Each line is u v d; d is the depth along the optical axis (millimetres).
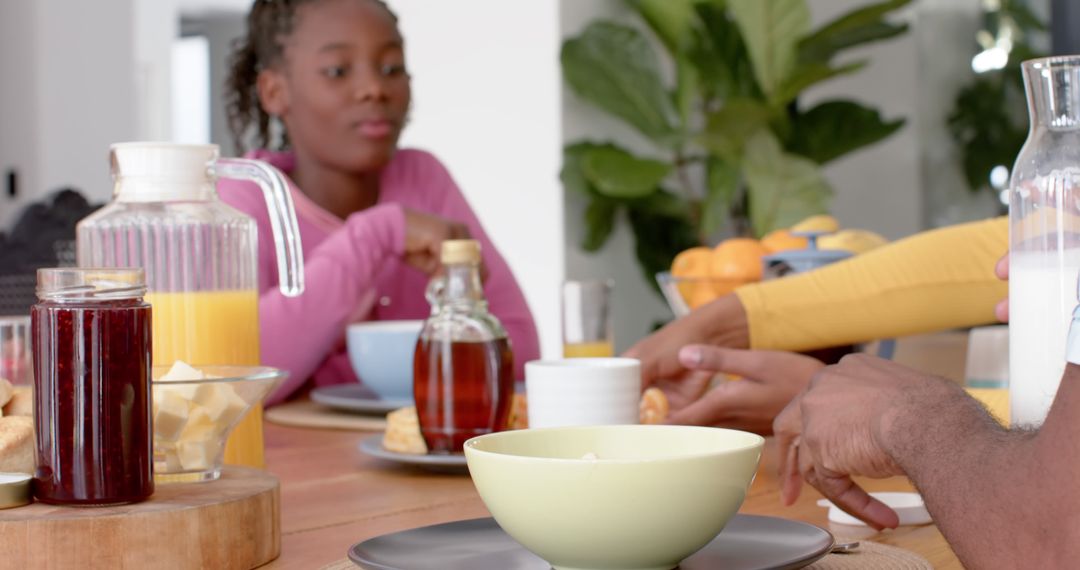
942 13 5238
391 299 2232
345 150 2174
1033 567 603
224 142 9461
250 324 1129
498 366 1181
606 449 735
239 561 784
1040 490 599
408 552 710
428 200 2402
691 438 729
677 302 1728
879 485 1053
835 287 1448
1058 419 598
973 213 5328
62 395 761
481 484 664
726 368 1226
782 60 3904
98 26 5734
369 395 1688
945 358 2055
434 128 4199
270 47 2229
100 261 1073
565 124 3918
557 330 3939
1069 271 804
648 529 628
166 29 7715
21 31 5605
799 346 1446
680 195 4074
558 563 659
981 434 681
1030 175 819
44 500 771
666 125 3879
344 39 2129
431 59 4191
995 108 5281
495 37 4035
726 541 733
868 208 5023
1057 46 4840
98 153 5758
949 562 789
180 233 1081
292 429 1506
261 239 2025
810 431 846
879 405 781
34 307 777
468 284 1193
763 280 1620
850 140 4172
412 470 1185
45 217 2561
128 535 743
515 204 4020
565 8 3916
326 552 840
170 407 834
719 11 3971
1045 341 813
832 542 701
